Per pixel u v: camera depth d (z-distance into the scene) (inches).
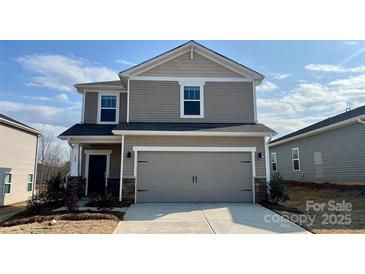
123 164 433.4
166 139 443.2
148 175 436.8
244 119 493.0
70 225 279.7
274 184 426.0
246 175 445.4
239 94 499.5
